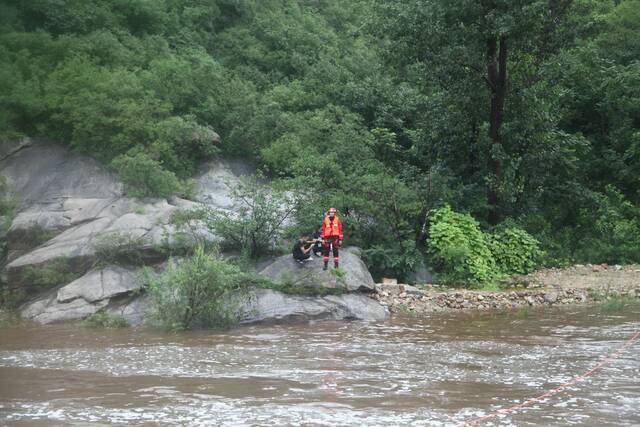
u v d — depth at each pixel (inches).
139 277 661.3
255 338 543.2
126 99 912.9
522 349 478.0
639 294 737.0
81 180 872.9
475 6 844.6
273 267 684.7
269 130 989.2
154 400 348.5
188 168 909.2
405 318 636.1
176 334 575.2
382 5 892.0
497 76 903.1
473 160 953.5
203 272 596.7
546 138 918.4
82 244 717.9
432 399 344.8
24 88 923.4
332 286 660.1
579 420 307.7
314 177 786.8
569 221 1039.0
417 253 790.5
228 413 322.7
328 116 1006.4
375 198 804.0
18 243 775.7
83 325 624.7
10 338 572.1
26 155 906.7
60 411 330.6
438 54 884.0
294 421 308.8
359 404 336.2
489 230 886.4
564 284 787.4
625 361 435.5
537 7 810.2
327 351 479.2
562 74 929.5
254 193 732.7
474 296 714.8
